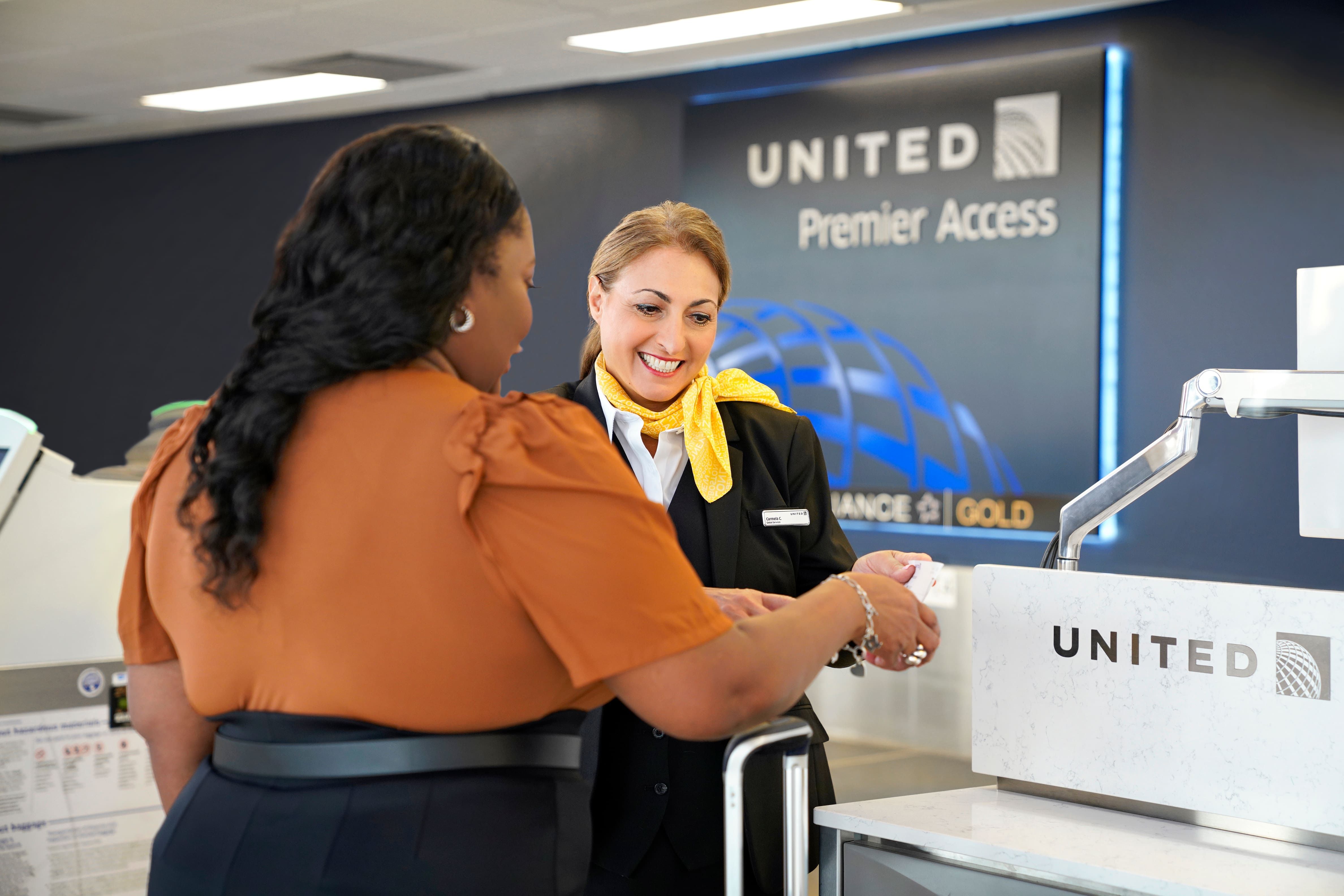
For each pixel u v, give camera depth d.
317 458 0.94
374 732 0.94
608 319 1.61
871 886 1.29
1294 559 4.31
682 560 0.96
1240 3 4.39
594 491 0.91
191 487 0.96
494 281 1.00
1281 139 4.34
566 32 4.98
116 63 5.50
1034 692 1.37
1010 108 4.84
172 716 1.08
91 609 1.91
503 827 0.95
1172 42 4.53
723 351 5.56
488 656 0.92
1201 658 1.24
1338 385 1.30
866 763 3.25
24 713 1.79
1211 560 4.46
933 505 5.06
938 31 5.01
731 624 0.97
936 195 5.02
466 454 0.90
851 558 1.71
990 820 1.28
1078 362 4.73
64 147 7.39
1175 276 4.57
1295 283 4.34
